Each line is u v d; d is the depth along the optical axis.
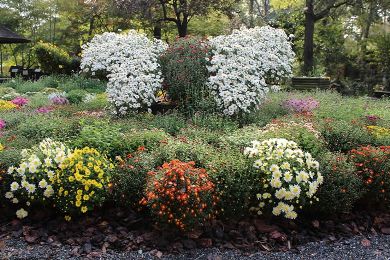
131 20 22.22
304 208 4.54
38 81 15.75
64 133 6.24
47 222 4.37
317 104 9.13
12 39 18.86
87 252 3.84
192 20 24.22
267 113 8.52
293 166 4.33
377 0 19.06
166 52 8.64
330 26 22.88
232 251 3.94
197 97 7.96
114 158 5.23
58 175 4.27
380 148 5.17
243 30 9.10
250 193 4.31
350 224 4.61
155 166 4.68
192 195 3.85
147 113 8.03
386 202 4.91
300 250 4.03
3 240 4.05
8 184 4.49
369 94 19.67
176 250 3.90
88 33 24.91
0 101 10.12
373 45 22.55
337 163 4.72
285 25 23.05
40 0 26.59
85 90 13.41
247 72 8.09
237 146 5.40
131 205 4.42
